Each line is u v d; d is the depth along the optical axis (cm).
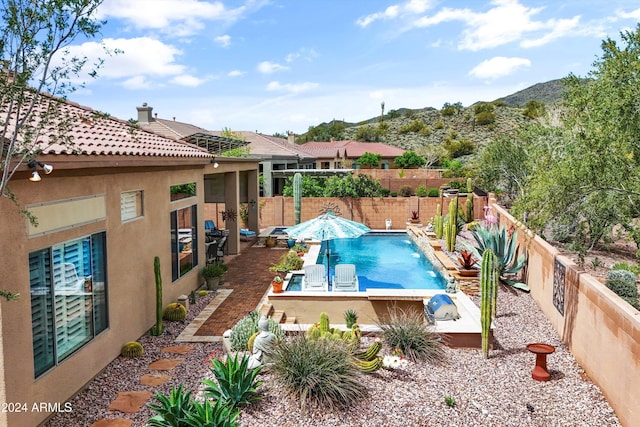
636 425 729
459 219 2594
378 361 901
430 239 2330
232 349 1029
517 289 1574
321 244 2498
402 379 902
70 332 868
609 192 1198
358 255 2419
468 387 884
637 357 731
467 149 7862
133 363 1009
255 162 2539
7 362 689
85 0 586
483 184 3200
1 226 681
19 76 576
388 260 2298
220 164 1909
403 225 3147
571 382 926
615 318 819
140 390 880
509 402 834
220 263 1795
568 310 1095
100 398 853
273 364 841
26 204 739
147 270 1203
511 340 1141
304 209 3152
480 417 778
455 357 1033
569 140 1321
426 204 3123
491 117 10388
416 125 10469
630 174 1086
